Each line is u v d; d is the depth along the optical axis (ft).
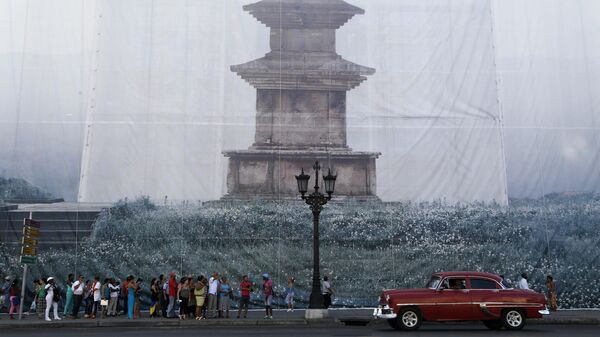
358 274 65.87
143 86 68.59
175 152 67.67
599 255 67.41
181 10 70.38
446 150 69.05
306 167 68.33
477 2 71.92
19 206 65.62
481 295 46.21
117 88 68.44
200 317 55.62
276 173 67.97
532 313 46.11
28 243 55.93
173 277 58.29
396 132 69.26
